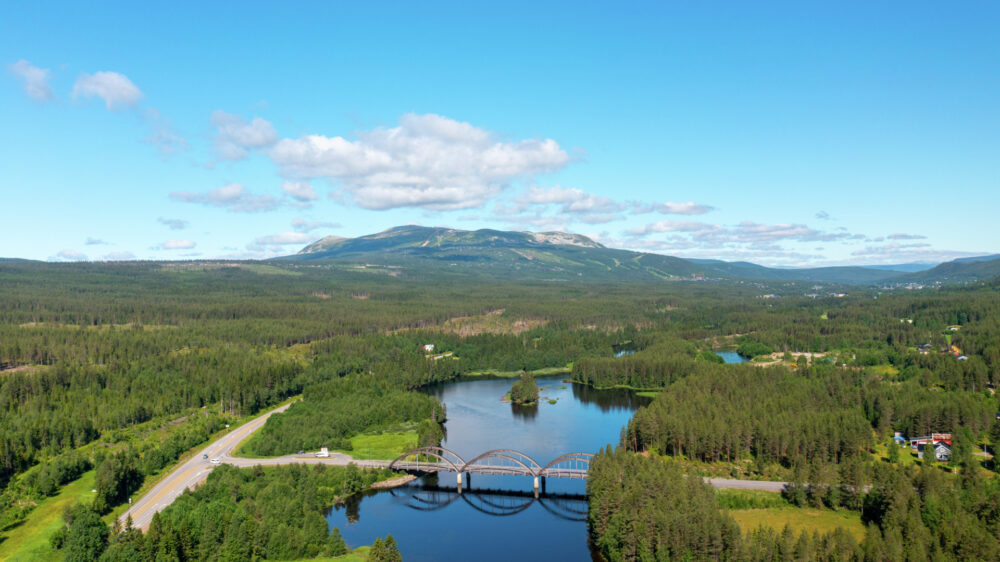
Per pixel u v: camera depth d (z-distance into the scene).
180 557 168.88
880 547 152.50
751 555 158.50
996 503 176.50
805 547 153.62
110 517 199.38
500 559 185.75
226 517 182.25
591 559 185.88
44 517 197.12
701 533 163.12
